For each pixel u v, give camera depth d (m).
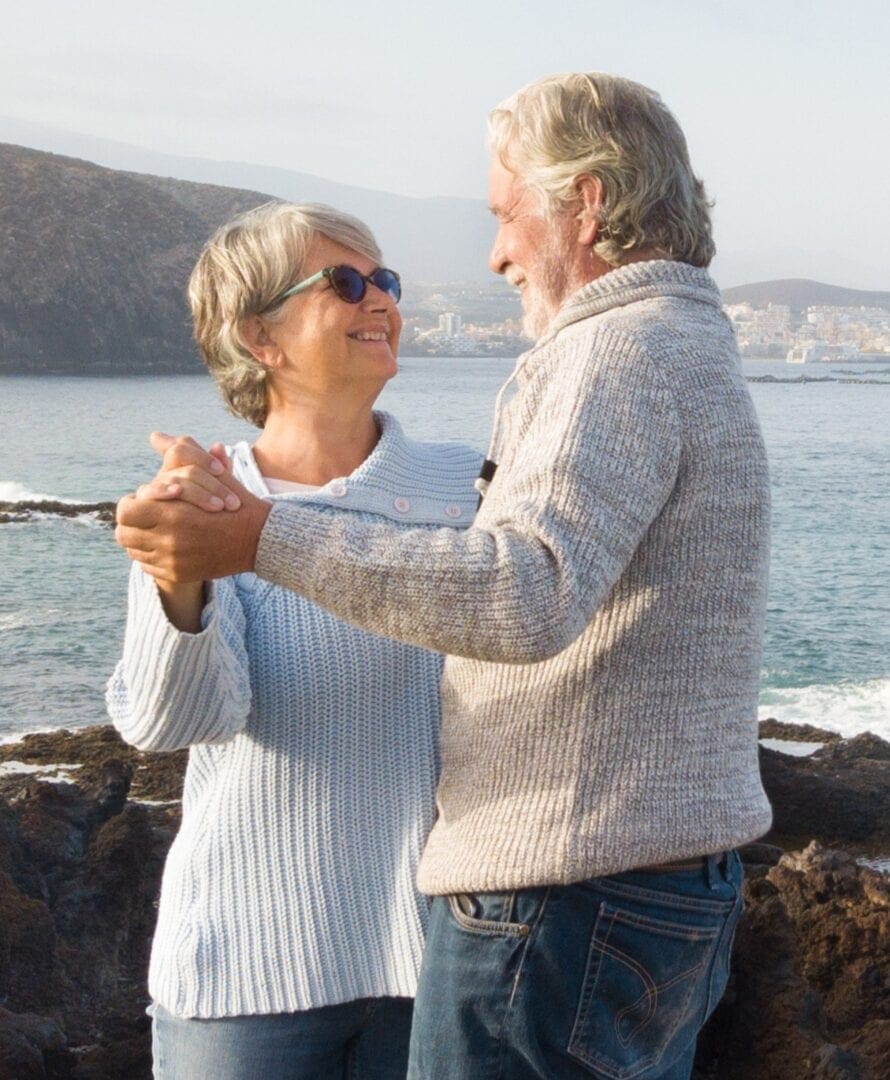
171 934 2.43
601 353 1.85
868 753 11.38
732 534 1.88
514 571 1.71
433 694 2.42
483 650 1.73
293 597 2.40
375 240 2.58
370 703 2.38
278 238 2.46
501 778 1.95
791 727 14.19
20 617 22.25
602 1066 1.93
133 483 46.75
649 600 1.86
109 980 5.26
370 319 2.53
